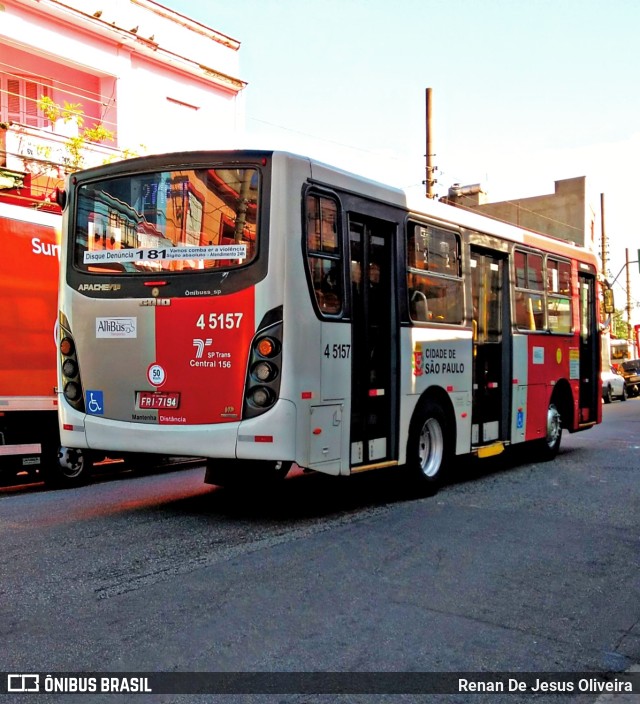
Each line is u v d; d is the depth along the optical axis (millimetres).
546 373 11594
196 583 5406
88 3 17750
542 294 11570
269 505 8156
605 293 13898
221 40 21000
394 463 8094
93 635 4465
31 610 4848
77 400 7512
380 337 8023
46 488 9648
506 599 5293
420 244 8609
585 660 4355
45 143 16953
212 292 6855
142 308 7145
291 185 6781
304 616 4828
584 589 5566
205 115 20609
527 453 12055
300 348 6734
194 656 4211
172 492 9086
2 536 6703
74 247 7594
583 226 38562
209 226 6949
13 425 9203
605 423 19234
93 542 6488
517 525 7391
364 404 7711
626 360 40219
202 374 6875
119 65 18406
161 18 19500
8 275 9125
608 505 8398
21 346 9203
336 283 7266
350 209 7473
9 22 16375
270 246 6711
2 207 9117
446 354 9008
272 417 6625
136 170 7297
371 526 7184
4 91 15852
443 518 7602
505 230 10523
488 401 10188
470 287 9578
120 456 8219
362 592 5309
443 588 5465
